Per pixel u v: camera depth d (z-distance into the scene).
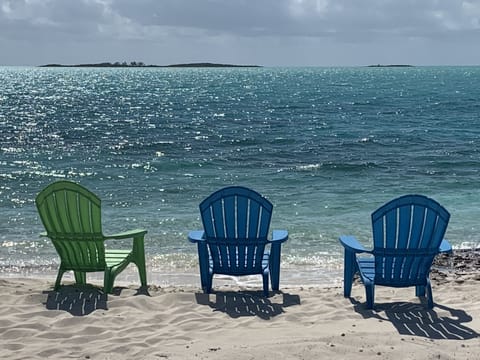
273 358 4.02
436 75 195.12
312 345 4.25
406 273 5.53
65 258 5.94
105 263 5.91
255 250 5.88
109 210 11.91
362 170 17.66
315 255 8.48
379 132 30.16
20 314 5.14
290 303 5.65
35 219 10.97
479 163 18.95
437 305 5.60
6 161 19.78
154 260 8.16
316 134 29.36
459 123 35.12
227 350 4.18
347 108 48.84
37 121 36.53
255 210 5.77
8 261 8.20
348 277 5.90
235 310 5.40
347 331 4.75
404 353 4.12
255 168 18.34
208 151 22.86
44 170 17.75
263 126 33.72
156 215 11.39
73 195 5.69
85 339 4.57
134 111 45.72
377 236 5.47
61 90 86.12
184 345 4.36
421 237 5.46
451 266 7.75
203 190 14.38
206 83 119.75
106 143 25.39
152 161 19.81
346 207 12.06
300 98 64.50
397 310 5.43
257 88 93.44
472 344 4.43
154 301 5.59
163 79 151.50
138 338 4.57
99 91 83.38
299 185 15.10
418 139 26.80
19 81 130.25
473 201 12.80
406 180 15.81
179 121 36.94
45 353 4.24
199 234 6.13
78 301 5.56
